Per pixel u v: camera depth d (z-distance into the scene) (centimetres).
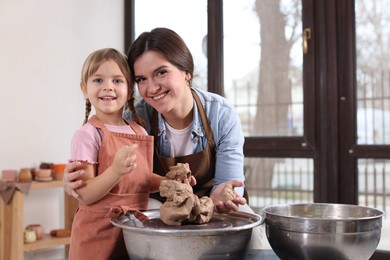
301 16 289
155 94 128
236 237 98
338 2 275
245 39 308
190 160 147
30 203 300
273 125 299
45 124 309
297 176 291
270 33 300
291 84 293
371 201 271
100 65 128
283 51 296
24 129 299
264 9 302
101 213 122
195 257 95
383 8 267
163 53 126
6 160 291
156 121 147
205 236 94
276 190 298
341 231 96
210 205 110
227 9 314
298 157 287
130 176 124
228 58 314
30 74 301
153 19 346
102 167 123
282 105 296
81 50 328
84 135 124
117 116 135
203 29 324
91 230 122
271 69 300
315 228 97
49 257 308
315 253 99
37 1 304
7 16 291
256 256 118
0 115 288
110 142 125
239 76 311
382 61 268
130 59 131
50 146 311
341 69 275
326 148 278
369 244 100
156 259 96
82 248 123
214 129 149
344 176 274
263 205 302
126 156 109
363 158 271
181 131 147
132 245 100
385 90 267
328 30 277
